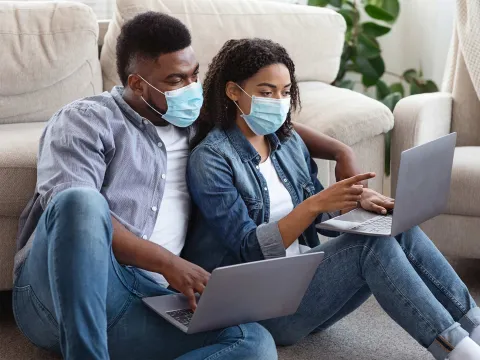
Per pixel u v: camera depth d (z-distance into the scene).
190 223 2.07
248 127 2.05
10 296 2.47
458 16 2.96
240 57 2.00
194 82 1.96
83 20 2.71
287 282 1.74
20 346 2.15
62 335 1.58
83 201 1.61
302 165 2.15
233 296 1.67
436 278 2.00
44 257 1.69
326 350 2.16
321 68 3.07
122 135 1.94
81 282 1.57
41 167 1.87
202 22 2.84
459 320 1.99
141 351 1.80
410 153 1.83
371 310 2.44
